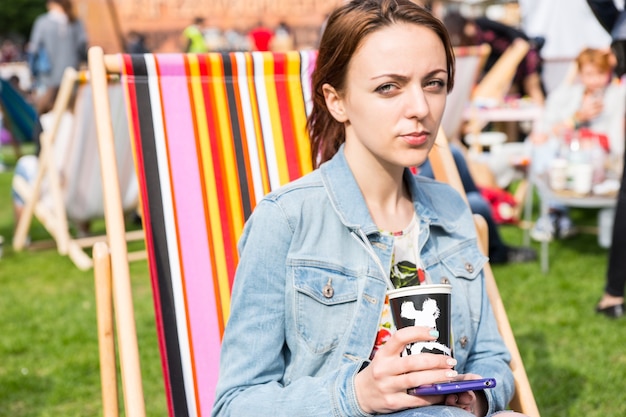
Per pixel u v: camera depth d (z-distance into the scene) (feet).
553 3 26.89
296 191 5.31
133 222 20.52
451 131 18.48
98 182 16.26
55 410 9.83
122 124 15.24
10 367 11.16
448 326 4.53
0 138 40.06
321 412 4.67
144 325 12.65
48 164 16.92
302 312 5.13
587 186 14.32
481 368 5.49
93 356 11.44
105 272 5.98
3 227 20.97
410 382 4.37
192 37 37.68
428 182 6.00
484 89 23.22
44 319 13.11
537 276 14.57
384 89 4.96
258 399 4.89
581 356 10.82
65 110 16.76
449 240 5.73
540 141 16.46
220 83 7.13
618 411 9.22
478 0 32.58
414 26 4.96
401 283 5.35
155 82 6.98
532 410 6.02
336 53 5.12
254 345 5.06
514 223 19.13
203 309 6.45
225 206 6.82
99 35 45.01
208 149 6.93
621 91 16.75
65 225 17.19
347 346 5.12
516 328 11.96
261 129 7.13
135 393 5.71
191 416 6.15
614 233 12.06
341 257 5.24
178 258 6.55
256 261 5.13
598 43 26.71
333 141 5.93
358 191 5.36
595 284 13.96
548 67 26.17
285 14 57.41
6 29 112.78
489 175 19.39
